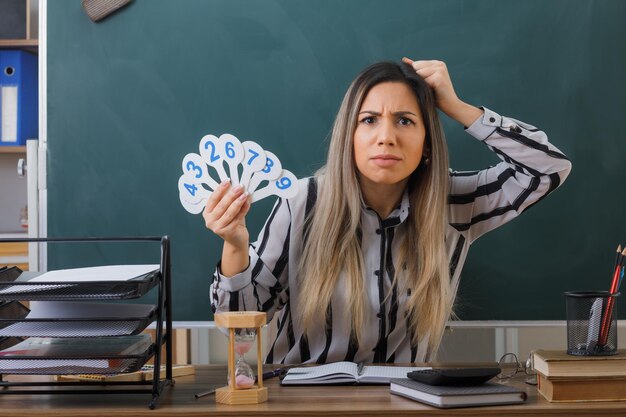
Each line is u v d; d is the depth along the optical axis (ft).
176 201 7.63
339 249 5.50
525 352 8.23
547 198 7.52
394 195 5.59
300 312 5.64
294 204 5.81
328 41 7.58
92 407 4.07
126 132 7.65
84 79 7.66
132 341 4.46
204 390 4.54
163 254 4.48
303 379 4.64
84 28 7.66
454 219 6.28
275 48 7.59
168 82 7.63
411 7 7.55
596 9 7.54
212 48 7.62
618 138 7.52
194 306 7.67
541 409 3.94
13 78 9.91
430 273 5.52
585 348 4.30
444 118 7.54
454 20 7.55
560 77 7.53
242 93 7.60
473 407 3.95
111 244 7.65
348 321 5.59
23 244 9.46
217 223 4.73
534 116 7.55
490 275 7.56
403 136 5.21
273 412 3.90
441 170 5.56
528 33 7.55
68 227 7.68
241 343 4.15
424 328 5.61
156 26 7.64
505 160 6.08
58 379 4.91
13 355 4.17
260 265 5.61
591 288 7.54
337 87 7.57
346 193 5.44
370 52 7.56
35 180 7.77
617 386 4.09
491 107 7.55
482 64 7.55
